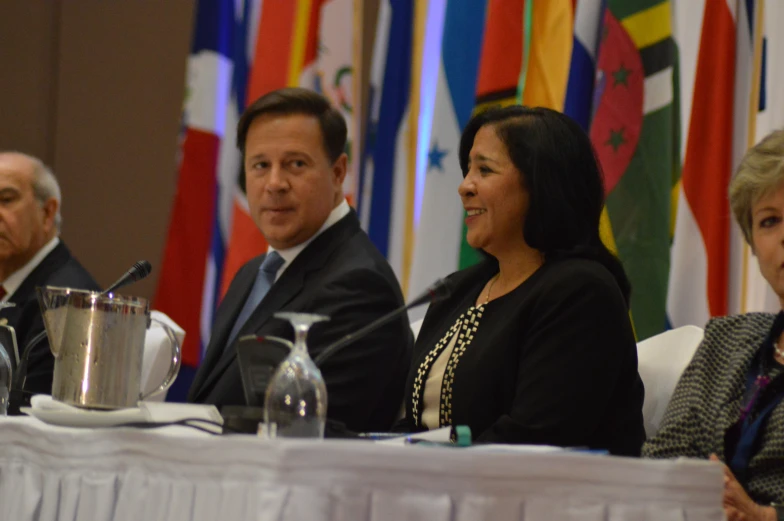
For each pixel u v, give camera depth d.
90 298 5.14
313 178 7.82
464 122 10.70
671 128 9.74
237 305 8.07
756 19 10.09
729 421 6.02
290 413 4.19
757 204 6.00
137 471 4.03
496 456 3.71
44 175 10.29
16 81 15.37
